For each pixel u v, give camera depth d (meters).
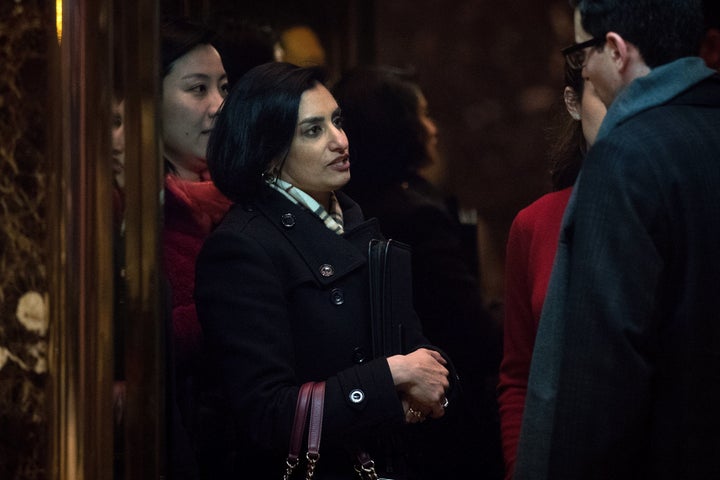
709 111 4.32
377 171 7.05
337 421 4.66
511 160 9.86
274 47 7.59
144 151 5.11
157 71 5.14
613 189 4.11
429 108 9.87
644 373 4.00
